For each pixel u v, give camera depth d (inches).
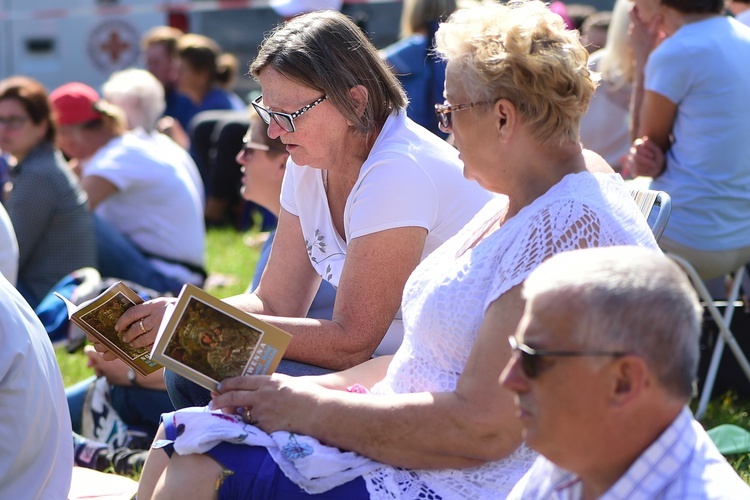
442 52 124.3
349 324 144.5
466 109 121.3
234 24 670.5
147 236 338.3
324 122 148.9
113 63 629.0
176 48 528.4
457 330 121.6
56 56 625.6
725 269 230.2
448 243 135.0
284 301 168.1
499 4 124.6
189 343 123.5
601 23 390.0
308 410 120.0
